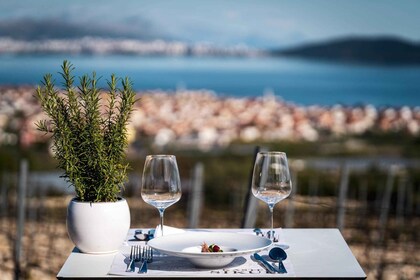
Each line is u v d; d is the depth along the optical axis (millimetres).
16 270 5344
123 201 2338
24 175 5355
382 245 6668
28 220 7969
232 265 2172
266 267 2129
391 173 8219
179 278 2068
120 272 2102
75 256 2291
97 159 2295
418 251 6422
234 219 8859
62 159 2307
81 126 2299
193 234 2365
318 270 2139
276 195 2400
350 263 2211
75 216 2283
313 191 9672
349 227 7484
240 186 10656
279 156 2412
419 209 8469
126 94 2322
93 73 2301
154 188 2350
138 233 2605
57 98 2293
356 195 9672
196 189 5727
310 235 2576
